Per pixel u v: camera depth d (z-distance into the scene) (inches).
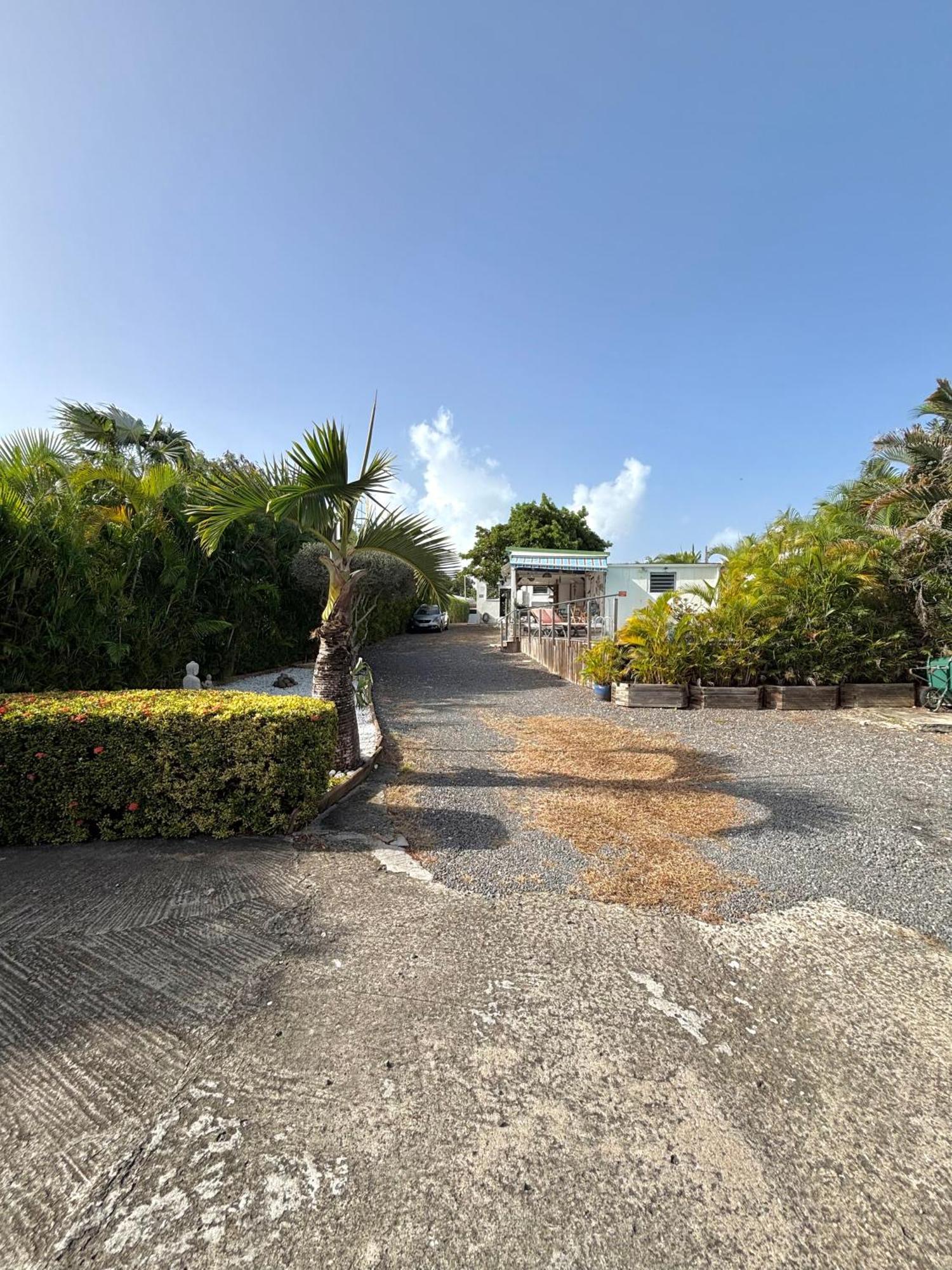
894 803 169.8
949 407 376.5
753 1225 53.0
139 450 471.2
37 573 221.8
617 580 671.8
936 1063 73.0
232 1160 58.4
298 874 122.3
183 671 328.2
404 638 834.2
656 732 263.3
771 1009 82.8
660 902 112.9
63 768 136.6
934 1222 53.6
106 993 83.6
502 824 153.3
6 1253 49.3
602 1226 52.7
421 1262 49.5
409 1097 66.6
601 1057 73.1
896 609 330.0
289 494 165.6
